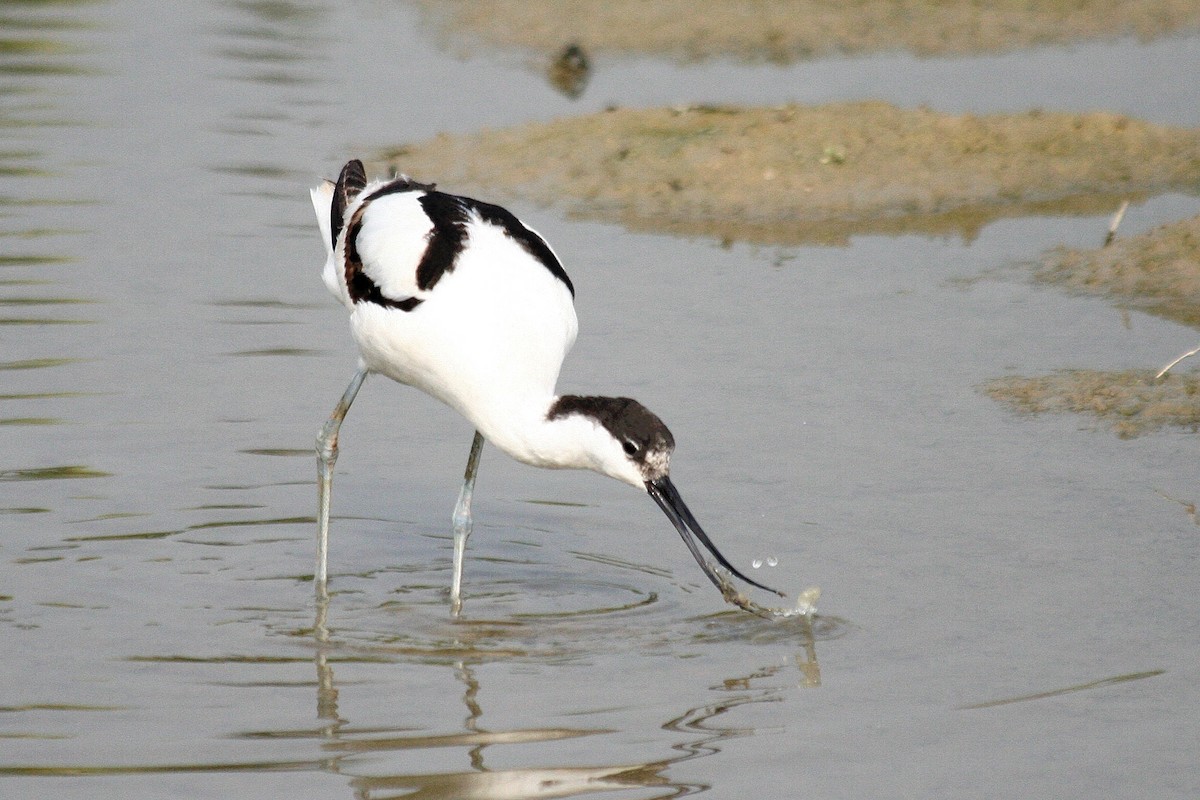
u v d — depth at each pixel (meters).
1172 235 15.51
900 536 9.88
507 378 8.98
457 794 6.99
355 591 9.44
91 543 9.82
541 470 11.38
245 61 23.11
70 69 22.33
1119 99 21.30
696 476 10.82
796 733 7.57
